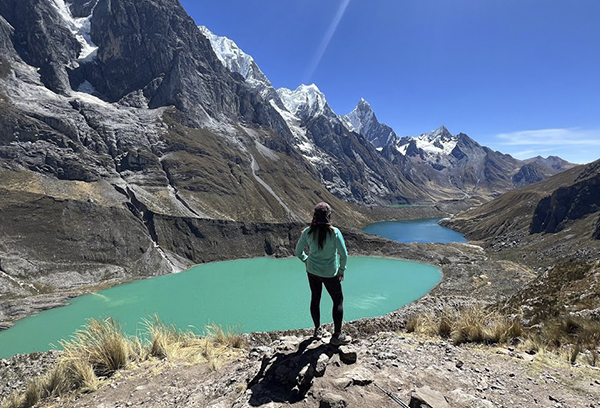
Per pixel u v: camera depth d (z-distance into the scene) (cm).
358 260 10244
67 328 4894
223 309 5712
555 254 9850
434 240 16275
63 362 713
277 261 9975
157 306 5834
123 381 665
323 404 397
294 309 5734
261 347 722
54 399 628
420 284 7631
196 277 7944
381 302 6197
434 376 484
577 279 1922
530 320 1255
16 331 4809
